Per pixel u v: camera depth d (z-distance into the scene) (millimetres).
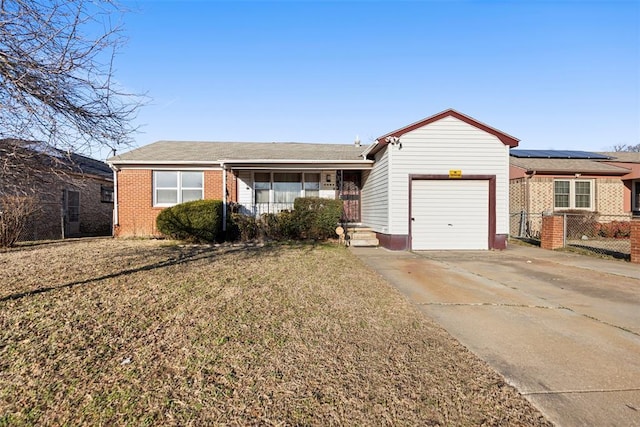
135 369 2904
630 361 3211
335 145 17297
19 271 6543
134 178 13438
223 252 9523
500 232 11125
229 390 2629
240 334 3689
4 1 3201
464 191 11227
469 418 2344
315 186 14766
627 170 15281
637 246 8539
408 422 2295
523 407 2469
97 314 4188
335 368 3000
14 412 2309
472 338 3738
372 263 8492
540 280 6652
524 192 15234
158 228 11812
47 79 3461
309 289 5602
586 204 15453
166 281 5883
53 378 2734
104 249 9812
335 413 2377
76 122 3930
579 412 2410
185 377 2795
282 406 2447
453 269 7746
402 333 3836
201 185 13812
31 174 4145
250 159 12977
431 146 11016
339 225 12734
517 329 4027
